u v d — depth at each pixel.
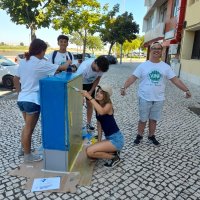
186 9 14.27
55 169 3.42
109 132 3.60
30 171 3.43
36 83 3.38
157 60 4.18
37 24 8.59
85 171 3.47
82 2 18.14
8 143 4.38
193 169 3.70
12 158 3.83
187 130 5.36
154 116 4.41
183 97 9.02
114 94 9.12
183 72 14.43
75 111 3.58
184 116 6.46
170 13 18.25
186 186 3.26
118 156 3.69
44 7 8.76
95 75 4.59
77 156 3.86
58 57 4.58
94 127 5.26
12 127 5.17
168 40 17.05
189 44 14.47
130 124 5.62
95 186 3.18
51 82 3.05
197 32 13.95
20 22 8.29
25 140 3.50
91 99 3.46
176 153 4.21
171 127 5.53
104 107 3.49
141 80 4.30
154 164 3.80
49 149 3.33
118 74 16.47
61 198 2.93
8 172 3.43
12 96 8.32
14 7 7.91
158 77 4.16
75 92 3.52
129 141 4.64
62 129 3.22
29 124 3.46
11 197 2.93
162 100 4.32
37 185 3.13
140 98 4.33
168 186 3.25
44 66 3.33
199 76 11.95
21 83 3.46
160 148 4.39
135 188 3.17
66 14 16.19
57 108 3.14
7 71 9.77
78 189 3.10
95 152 3.51
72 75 3.54
